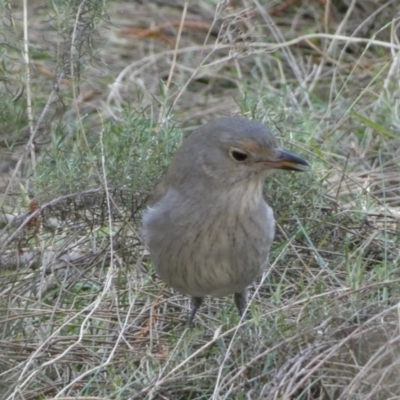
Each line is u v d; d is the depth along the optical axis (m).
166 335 10.52
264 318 9.93
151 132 11.98
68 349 9.40
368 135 14.15
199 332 10.02
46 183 11.59
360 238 11.83
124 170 11.62
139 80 15.48
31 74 14.14
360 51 16.45
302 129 13.94
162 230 9.89
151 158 11.68
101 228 11.79
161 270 10.10
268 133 9.70
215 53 16.55
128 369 9.66
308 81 15.72
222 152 9.62
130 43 16.92
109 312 10.65
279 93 14.96
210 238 9.72
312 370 8.46
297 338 9.13
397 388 8.39
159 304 10.95
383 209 12.38
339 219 11.97
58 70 12.51
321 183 12.12
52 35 15.73
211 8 17.67
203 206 9.68
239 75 15.42
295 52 16.56
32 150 12.12
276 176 11.87
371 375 8.41
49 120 13.08
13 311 10.41
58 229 11.61
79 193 11.27
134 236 11.55
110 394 9.17
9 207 12.69
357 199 12.16
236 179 9.62
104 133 12.41
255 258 9.93
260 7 15.89
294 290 11.03
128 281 11.08
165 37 17.11
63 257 11.58
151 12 17.72
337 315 9.26
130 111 11.99
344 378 8.76
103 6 11.86
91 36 12.27
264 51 14.55
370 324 8.89
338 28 15.91
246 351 9.40
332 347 8.78
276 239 11.77
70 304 10.97
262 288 11.28
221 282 9.98
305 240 11.86
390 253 11.60
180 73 16.16
